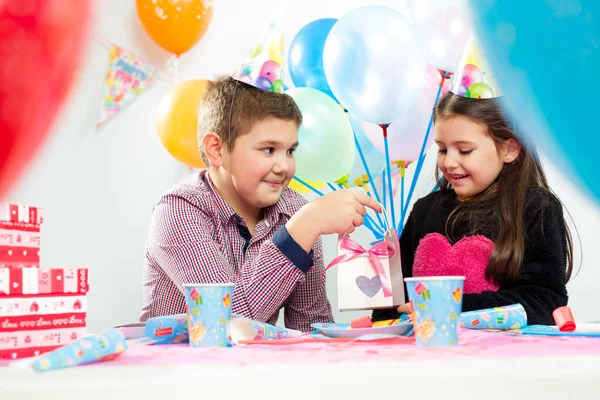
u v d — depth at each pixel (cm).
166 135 209
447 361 53
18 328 75
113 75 254
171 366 54
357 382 44
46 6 31
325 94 187
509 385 45
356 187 218
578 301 247
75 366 57
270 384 44
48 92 31
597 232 245
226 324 81
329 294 247
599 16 40
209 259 131
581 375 45
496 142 145
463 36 184
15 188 33
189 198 141
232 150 141
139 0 237
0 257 80
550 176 243
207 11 238
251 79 136
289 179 146
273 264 117
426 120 194
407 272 171
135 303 259
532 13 41
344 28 168
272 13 258
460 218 154
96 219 257
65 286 80
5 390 45
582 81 41
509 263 138
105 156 258
